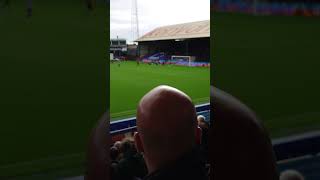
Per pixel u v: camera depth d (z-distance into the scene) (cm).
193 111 141
